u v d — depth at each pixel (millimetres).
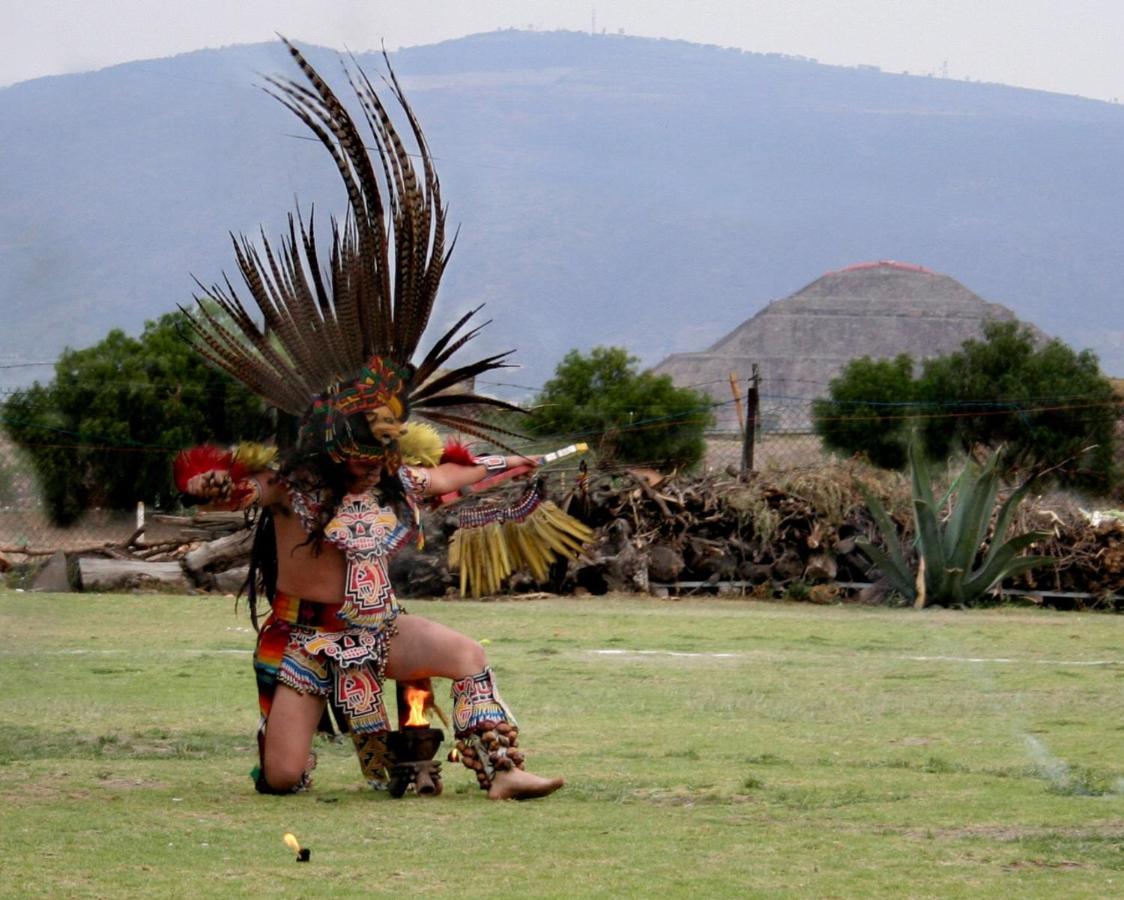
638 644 37312
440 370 20484
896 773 18906
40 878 12750
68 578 53938
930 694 27375
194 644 35781
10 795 16844
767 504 56938
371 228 17859
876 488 57094
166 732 22094
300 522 17656
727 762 19781
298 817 15984
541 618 45000
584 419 72438
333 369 17844
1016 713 24906
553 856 13953
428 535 54156
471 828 15391
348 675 17781
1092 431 81375
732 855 14016
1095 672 31547
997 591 54062
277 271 18000
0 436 64875
